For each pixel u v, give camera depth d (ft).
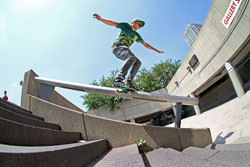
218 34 29.86
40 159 3.78
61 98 22.54
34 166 3.54
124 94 13.23
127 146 9.99
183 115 68.08
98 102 66.85
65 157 4.87
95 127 11.51
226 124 17.04
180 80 51.19
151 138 10.21
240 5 23.67
